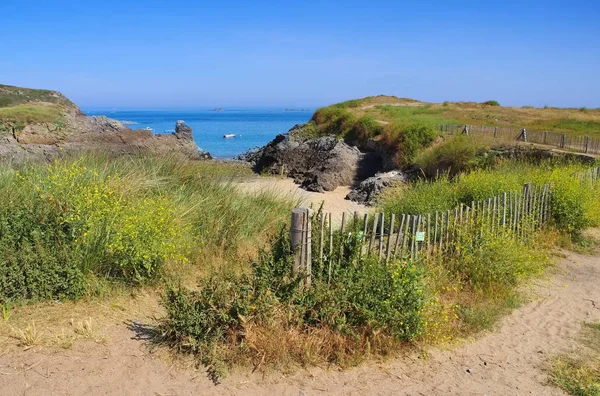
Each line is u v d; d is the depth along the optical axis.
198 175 9.74
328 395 4.17
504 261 6.82
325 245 5.52
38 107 29.25
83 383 4.04
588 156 18.33
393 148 26.44
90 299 5.57
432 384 4.46
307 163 27.97
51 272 5.40
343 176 25.61
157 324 5.15
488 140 22.36
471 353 5.09
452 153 21.34
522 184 10.52
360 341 4.80
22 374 4.05
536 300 6.62
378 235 6.13
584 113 42.38
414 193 11.08
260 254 5.43
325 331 4.77
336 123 36.78
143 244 5.99
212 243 7.49
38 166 7.71
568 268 8.04
